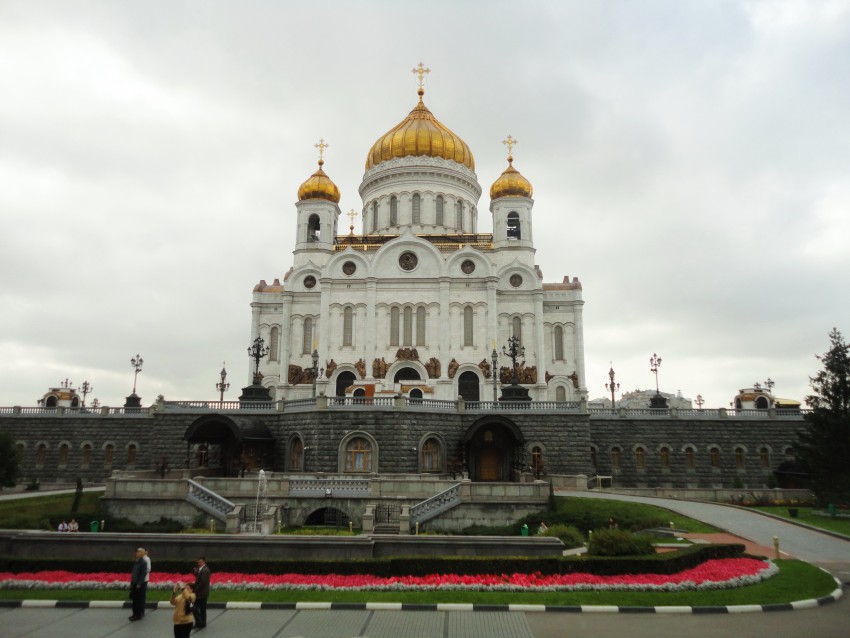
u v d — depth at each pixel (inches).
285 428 2244.1
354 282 3181.6
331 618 836.0
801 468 2252.7
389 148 3681.1
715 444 2506.2
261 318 3368.6
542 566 996.6
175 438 2319.1
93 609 886.4
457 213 3676.2
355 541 1080.8
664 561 996.6
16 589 959.6
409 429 2108.8
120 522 1621.6
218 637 761.6
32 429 2596.0
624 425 2508.6
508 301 3191.4
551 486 1627.7
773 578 1016.2
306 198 3393.2
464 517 1606.8
